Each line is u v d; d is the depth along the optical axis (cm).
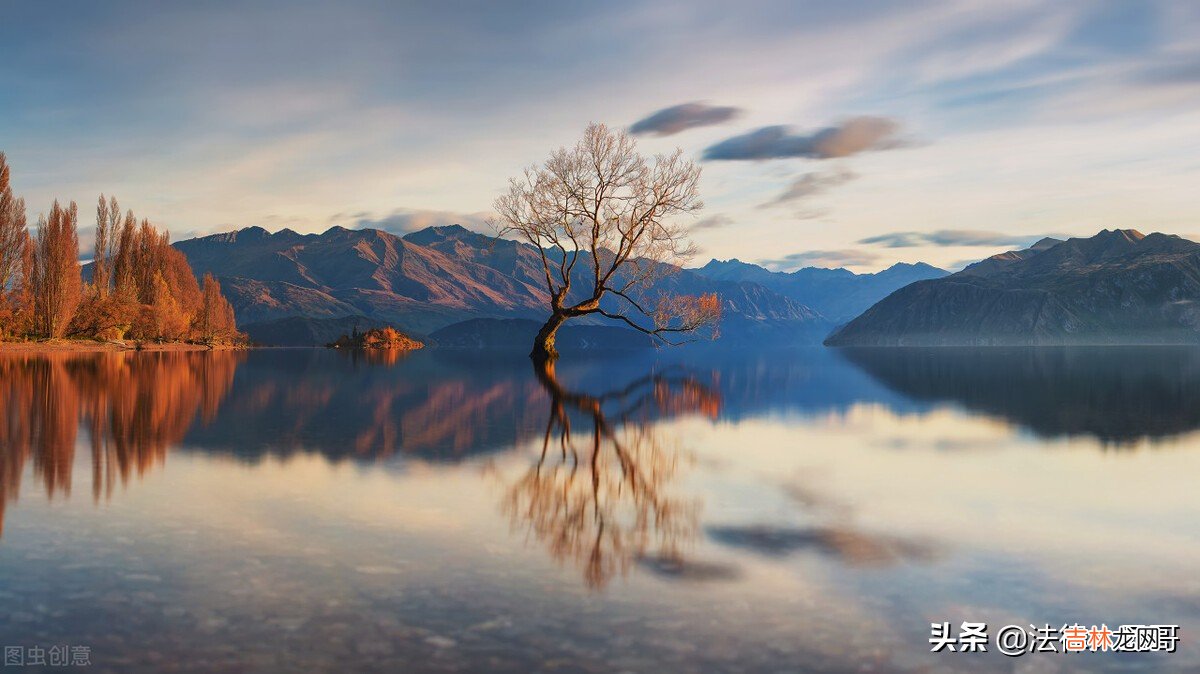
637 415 1720
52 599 478
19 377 2838
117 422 1412
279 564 553
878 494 843
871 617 476
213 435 1248
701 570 560
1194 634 460
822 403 2084
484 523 684
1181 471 1001
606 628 449
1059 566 583
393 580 522
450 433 1328
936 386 2855
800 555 602
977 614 485
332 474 912
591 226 5266
